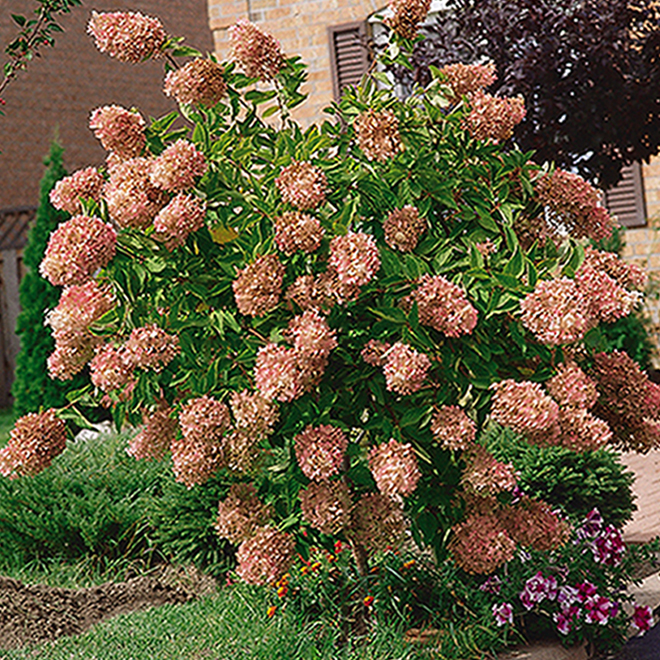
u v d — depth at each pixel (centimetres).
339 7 1277
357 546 530
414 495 491
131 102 2103
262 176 530
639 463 978
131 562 695
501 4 795
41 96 1978
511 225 509
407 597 530
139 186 471
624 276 513
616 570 550
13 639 564
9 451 482
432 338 472
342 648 502
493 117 505
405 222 486
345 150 520
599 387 501
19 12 1950
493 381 470
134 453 506
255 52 506
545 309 447
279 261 467
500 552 475
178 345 480
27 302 1207
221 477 643
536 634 534
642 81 787
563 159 805
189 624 538
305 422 473
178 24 2183
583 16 779
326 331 449
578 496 678
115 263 466
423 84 817
